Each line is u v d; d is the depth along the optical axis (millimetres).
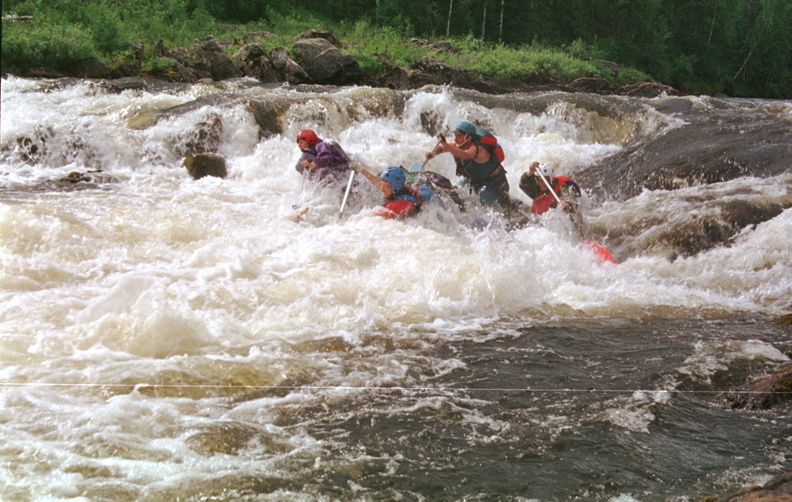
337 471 2832
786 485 2502
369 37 30344
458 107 12336
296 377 3736
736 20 54938
